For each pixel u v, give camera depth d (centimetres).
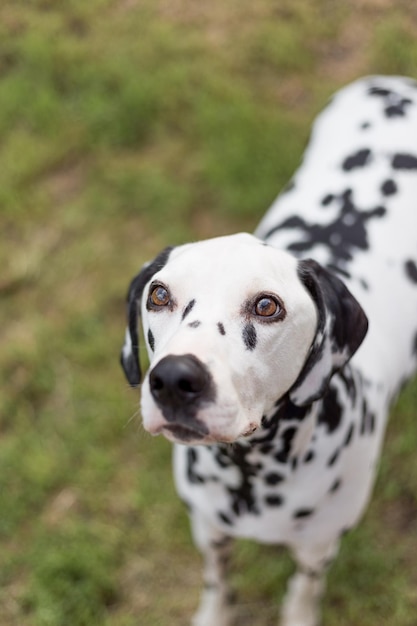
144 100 169
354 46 179
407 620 119
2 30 184
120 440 135
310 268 87
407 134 118
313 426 94
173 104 170
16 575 125
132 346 95
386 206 112
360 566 122
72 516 129
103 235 157
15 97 172
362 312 89
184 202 158
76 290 150
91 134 168
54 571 123
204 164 161
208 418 79
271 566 123
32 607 122
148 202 159
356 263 108
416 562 123
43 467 132
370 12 183
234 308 82
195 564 125
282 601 121
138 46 180
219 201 158
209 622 118
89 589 122
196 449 98
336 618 120
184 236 154
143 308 89
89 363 141
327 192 114
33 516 129
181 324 81
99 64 176
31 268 152
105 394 138
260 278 82
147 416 81
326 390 89
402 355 110
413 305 110
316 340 87
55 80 176
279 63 176
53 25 185
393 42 176
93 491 131
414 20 181
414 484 128
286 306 83
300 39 179
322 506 100
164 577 125
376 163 115
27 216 159
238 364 81
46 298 149
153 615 122
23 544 127
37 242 156
